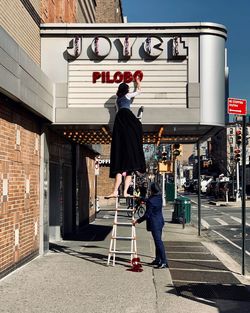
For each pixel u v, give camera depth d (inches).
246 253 573.6
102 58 484.7
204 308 296.2
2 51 315.9
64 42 485.1
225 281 384.5
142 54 484.1
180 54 478.3
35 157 459.2
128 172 399.9
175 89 483.5
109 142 685.3
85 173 868.6
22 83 367.6
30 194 439.2
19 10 407.5
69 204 709.9
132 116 401.4
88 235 707.4
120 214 1176.2
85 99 484.4
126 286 343.3
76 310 278.1
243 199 427.5
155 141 626.2
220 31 488.7
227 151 3100.4
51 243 592.1
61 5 618.5
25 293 314.5
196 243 635.5
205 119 480.1
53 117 481.7
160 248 426.3
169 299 313.1
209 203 1701.5
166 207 1461.6
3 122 356.8
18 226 397.4
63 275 374.3
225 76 497.7
